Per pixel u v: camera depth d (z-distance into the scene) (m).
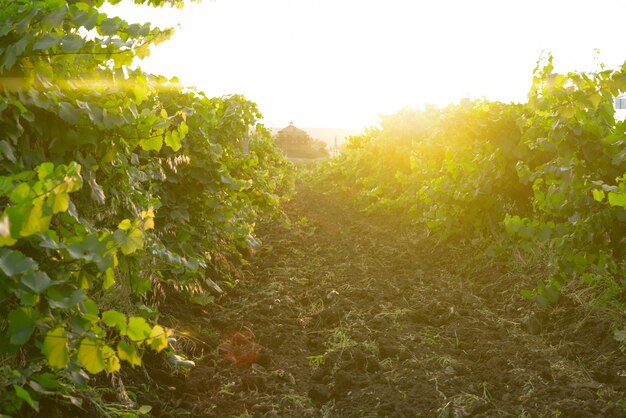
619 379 3.89
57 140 3.09
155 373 3.67
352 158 17.83
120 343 2.36
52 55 2.91
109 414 2.87
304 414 3.52
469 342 4.78
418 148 10.14
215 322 4.91
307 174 22.38
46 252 2.48
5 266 2.10
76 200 3.23
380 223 10.90
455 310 5.54
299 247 8.52
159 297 4.70
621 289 5.00
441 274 7.06
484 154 7.84
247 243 6.50
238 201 6.57
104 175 3.59
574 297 5.24
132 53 3.18
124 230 2.53
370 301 5.93
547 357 4.34
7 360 2.50
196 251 5.63
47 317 2.32
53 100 2.97
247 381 3.84
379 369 4.16
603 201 5.00
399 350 4.45
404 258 7.94
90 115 3.08
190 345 4.28
